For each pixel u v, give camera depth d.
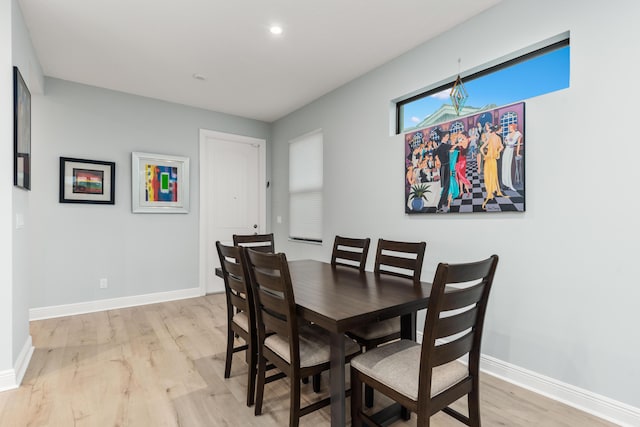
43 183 3.42
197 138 4.40
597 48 1.81
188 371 2.32
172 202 4.18
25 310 2.45
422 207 2.73
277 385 2.16
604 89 1.79
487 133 2.28
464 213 2.45
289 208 4.65
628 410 1.71
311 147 4.20
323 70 3.28
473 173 2.37
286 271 1.50
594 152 1.82
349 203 3.53
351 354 1.69
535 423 1.75
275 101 4.16
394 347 1.63
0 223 2.03
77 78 3.49
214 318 3.48
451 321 1.29
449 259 2.56
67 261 3.55
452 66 2.56
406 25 2.53
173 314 3.61
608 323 1.78
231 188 4.73
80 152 3.62
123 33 2.63
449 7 2.31
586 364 1.86
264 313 1.75
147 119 4.03
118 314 3.59
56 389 2.07
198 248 4.40
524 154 2.10
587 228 1.85
